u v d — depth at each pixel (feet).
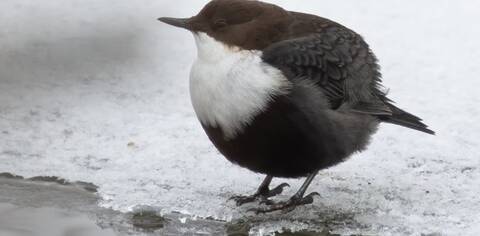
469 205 33.35
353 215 32.76
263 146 31.30
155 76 45.06
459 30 49.55
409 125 34.37
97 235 31.63
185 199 34.17
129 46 47.73
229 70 31.09
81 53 46.85
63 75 44.93
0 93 42.83
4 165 36.68
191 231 31.83
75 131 39.65
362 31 49.19
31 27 50.11
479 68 45.34
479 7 52.42
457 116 40.78
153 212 33.24
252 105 30.78
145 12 52.26
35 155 37.58
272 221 32.60
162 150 38.14
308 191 35.09
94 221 32.63
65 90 43.45
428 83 43.91
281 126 31.04
